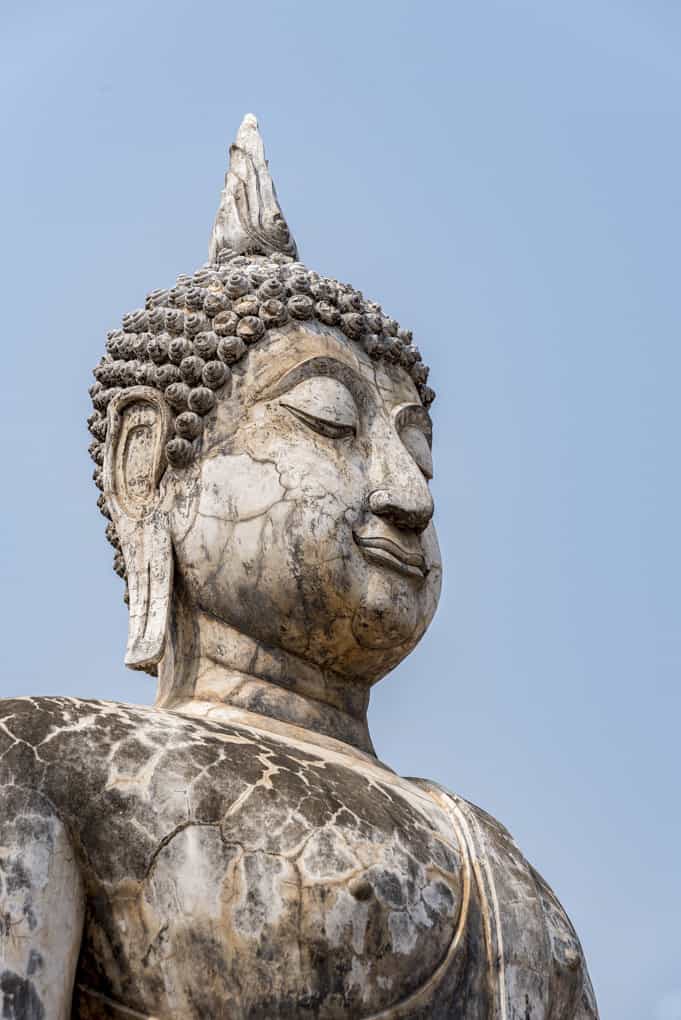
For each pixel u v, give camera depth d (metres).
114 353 15.20
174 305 15.14
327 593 14.12
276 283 14.98
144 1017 12.35
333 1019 12.41
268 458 14.35
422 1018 12.73
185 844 12.48
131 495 14.70
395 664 14.68
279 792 12.81
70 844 12.45
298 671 14.34
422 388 15.60
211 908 12.37
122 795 12.55
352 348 15.06
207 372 14.60
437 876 13.17
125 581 15.14
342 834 12.78
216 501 14.33
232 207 16.27
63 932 12.29
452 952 13.00
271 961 12.34
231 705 14.10
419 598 14.58
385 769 14.21
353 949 12.50
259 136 16.67
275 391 14.60
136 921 12.41
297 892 12.48
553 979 13.71
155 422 14.72
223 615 14.31
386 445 14.66
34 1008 12.02
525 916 13.46
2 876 12.20
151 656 14.12
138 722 12.96
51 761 12.56
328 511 14.18
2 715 12.75
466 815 13.87
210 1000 12.28
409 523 14.35
